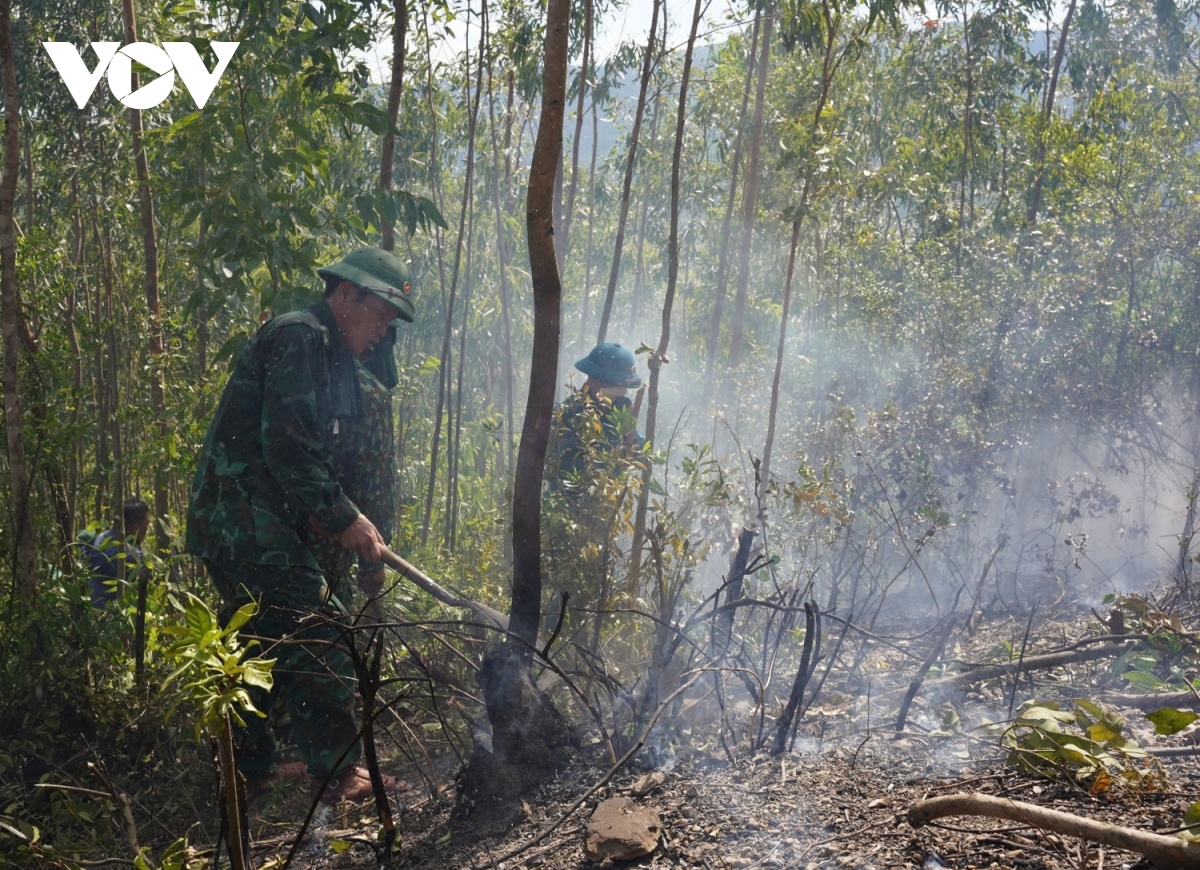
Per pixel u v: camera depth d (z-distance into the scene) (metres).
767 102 9.64
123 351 7.56
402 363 9.26
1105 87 12.31
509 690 3.19
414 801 3.47
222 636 2.13
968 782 2.66
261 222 4.69
